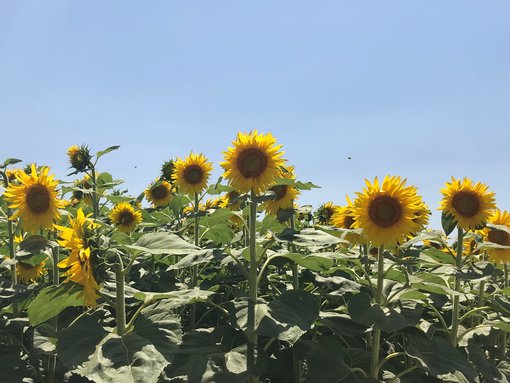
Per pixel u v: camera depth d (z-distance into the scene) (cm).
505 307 152
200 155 227
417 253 145
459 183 156
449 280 169
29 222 133
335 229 147
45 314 114
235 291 190
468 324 180
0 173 153
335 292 147
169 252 100
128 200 244
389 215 136
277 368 150
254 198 136
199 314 193
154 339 101
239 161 141
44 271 182
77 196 280
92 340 100
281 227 184
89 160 255
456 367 124
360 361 143
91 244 104
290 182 143
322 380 123
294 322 113
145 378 87
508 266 208
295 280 159
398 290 142
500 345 187
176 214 213
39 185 133
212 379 108
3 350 124
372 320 121
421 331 139
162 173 293
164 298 120
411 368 128
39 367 125
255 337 126
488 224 153
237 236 171
